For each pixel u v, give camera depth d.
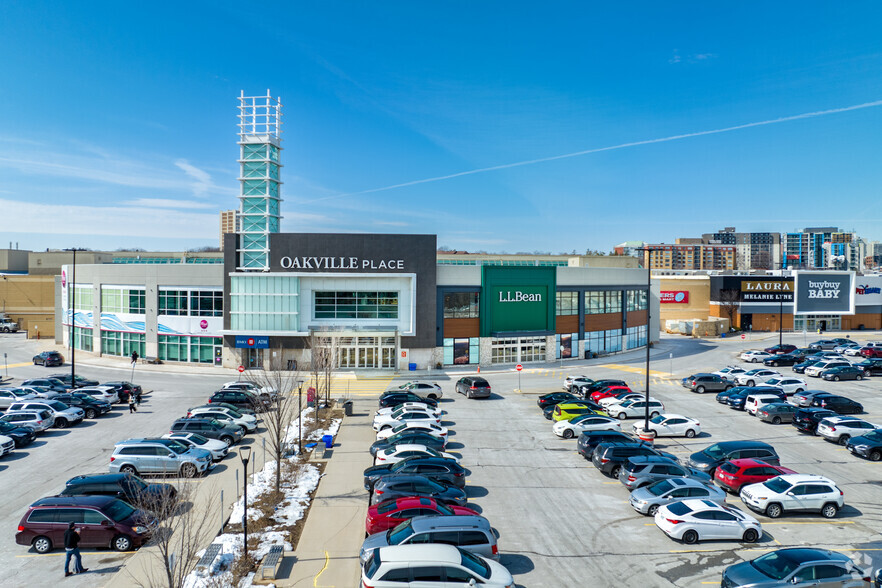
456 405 40.53
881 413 37.75
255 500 22.34
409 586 14.62
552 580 17.02
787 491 22.09
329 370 39.81
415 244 54.69
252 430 33.00
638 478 23.62
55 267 90.31
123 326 60.53
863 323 93.38
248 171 56.53
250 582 16.34
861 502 23.58
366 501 22.45
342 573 16.95
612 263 89.31
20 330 89.75
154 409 38.97
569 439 31.98
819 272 92.00
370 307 54.94
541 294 59.72
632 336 71.38
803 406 38.66
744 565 16.59
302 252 54.34
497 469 26.94
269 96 57.59
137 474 25.31
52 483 24.78
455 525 17.44
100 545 18.72
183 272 56.75
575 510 22.27
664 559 18.42
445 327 55.88
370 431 32.84
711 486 23.11
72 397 36.25
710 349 72.81
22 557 18.41
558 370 55.56
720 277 93.06
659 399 43.47
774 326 92.44
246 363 54.78
